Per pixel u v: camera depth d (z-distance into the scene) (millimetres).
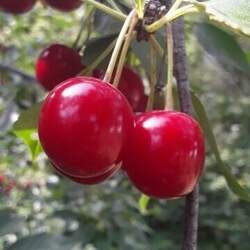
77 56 190
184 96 155
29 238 159
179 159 125
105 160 118
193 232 145
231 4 116
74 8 234
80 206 475
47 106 119
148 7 140
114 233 474
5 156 478
